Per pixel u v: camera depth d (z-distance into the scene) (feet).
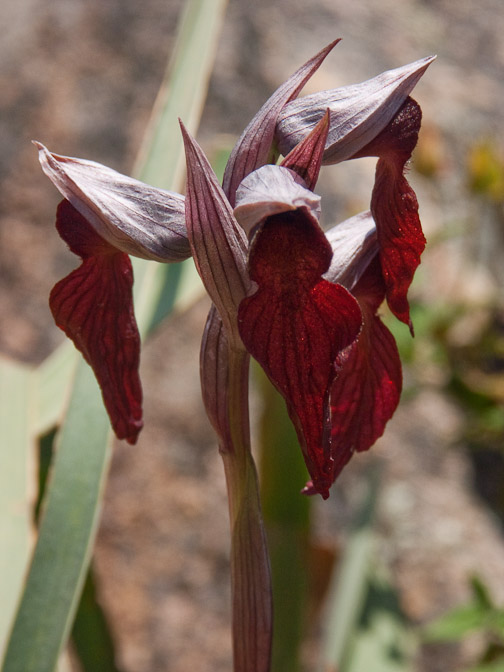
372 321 0.81
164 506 1.81
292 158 0.72
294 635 1.16
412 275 0.78
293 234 0.70
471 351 1.68
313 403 0.71
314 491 0.79
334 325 0.70
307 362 0.71
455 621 1.13
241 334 0.71
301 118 0.75
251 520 0.79
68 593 0.87
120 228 0.75
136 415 0.83
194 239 0.73
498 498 1.91
